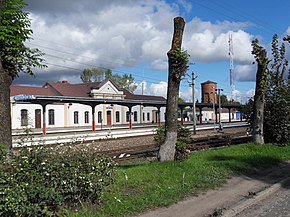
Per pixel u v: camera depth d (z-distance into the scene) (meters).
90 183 6.41
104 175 7.19
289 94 20.41
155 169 10.25
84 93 70.94
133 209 6.82
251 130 19.66
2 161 5.79
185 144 12.66
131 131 39.53
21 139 7.27
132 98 79.81
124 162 16.56
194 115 43.09
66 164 6.32
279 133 19.36
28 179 5.64
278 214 7.18
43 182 5.70
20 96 38.00
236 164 12.05
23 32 9.48
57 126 59.03
